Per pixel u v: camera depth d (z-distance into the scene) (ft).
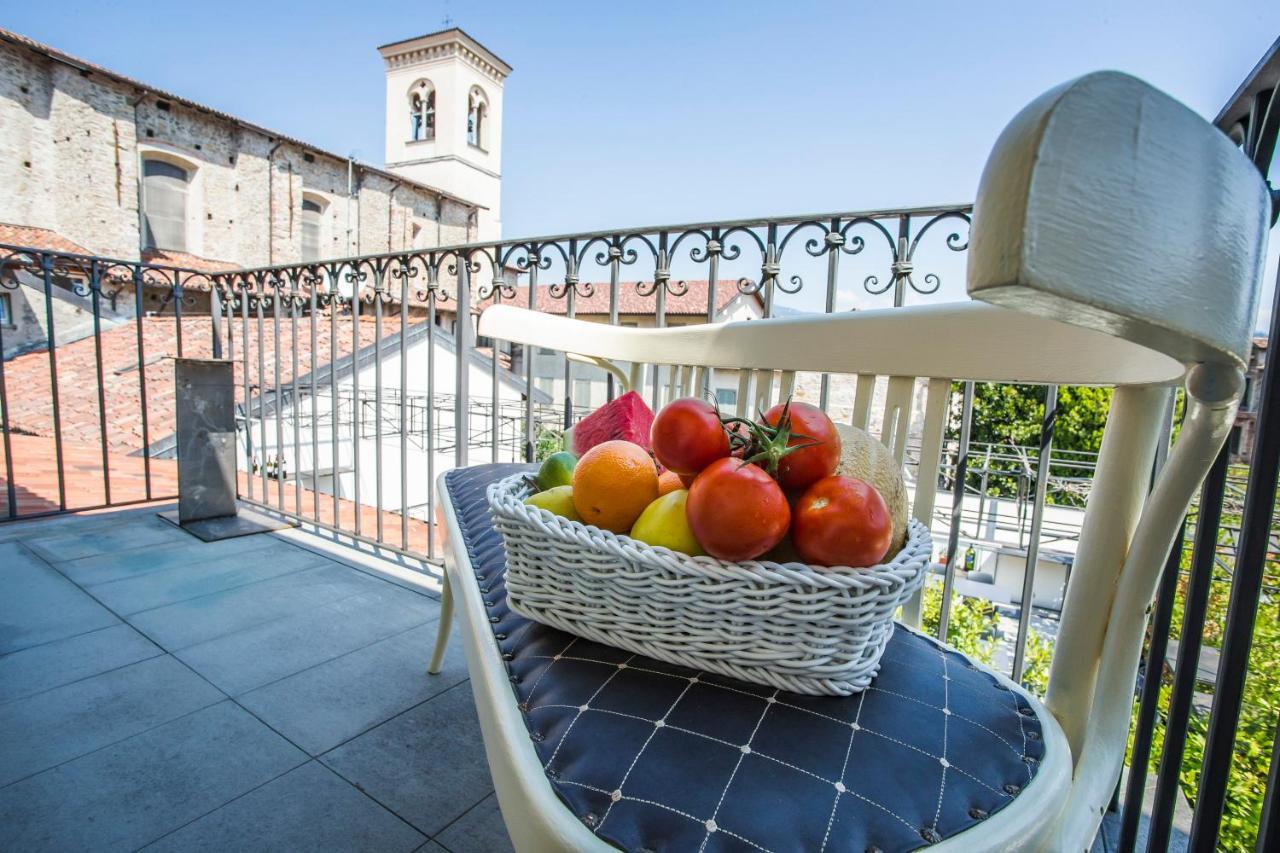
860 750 1.47
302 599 5.69
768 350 3.07
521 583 1.98
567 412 5.74
